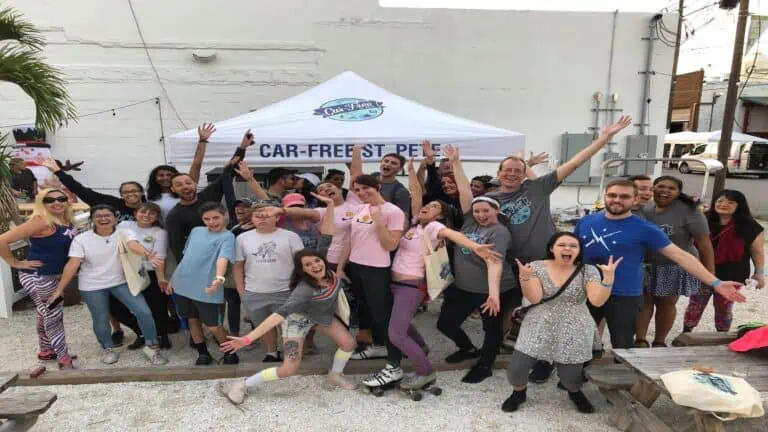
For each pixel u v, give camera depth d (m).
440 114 5.25
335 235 4.02
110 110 8.75
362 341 4.24
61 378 3.64
